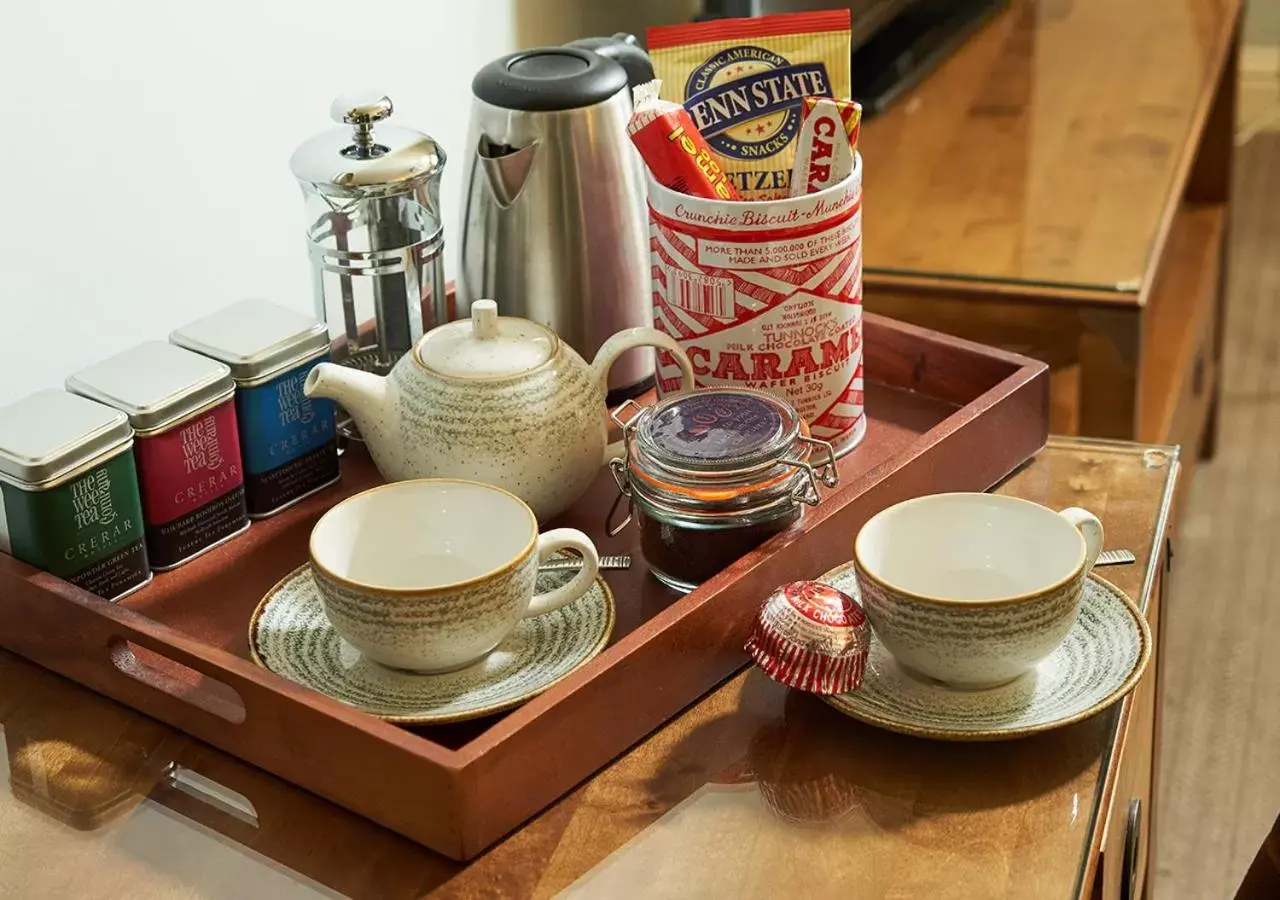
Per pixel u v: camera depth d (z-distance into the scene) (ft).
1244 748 5.70
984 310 4.53
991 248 4.72
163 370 2.75
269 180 3.75
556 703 2.21
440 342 2.79
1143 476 3.13
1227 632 6.37
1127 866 2.96
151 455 2.69
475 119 3.10
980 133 5.59
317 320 2.97
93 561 2.64
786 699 2.48
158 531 2.75
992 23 6.70
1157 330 6.04
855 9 5.38
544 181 3.06
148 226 3.40
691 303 2.92
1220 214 7.11
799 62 2.94
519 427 2.68
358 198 2.88
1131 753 2.79
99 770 2.40
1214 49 6.23
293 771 2.32
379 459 2.83
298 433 2.94
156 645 2.39
